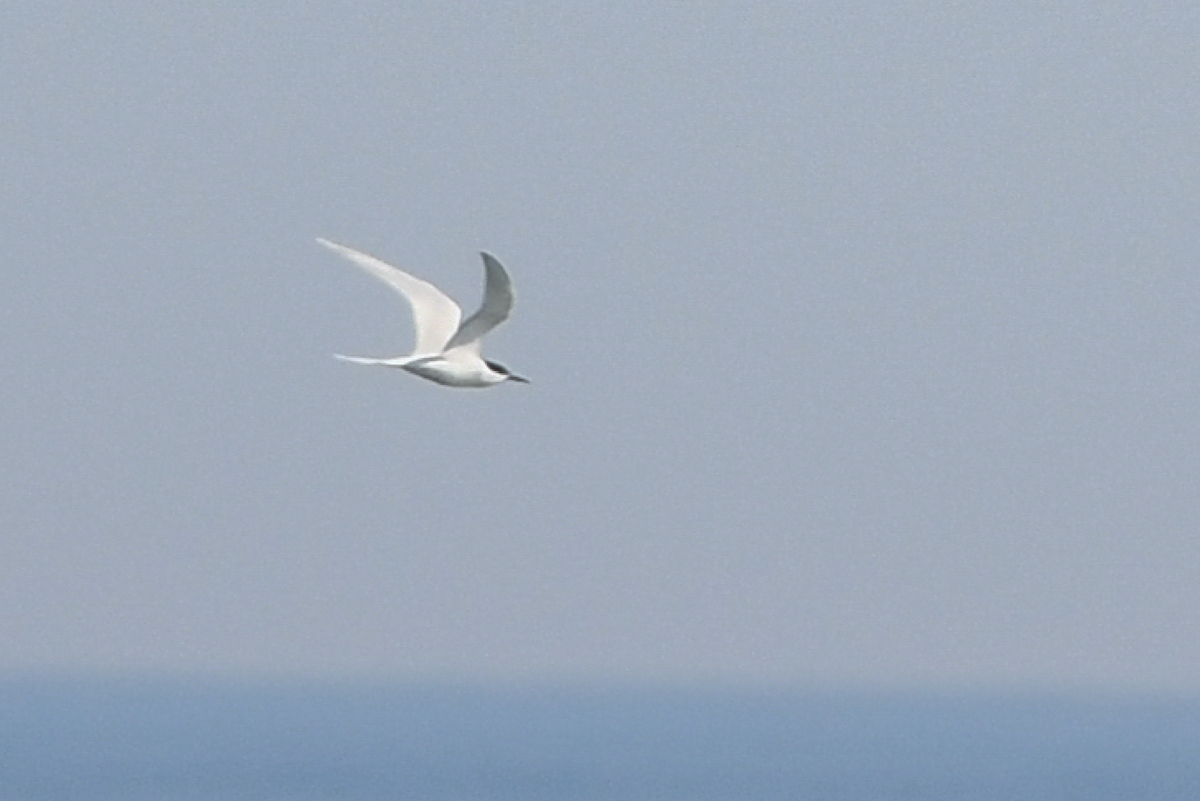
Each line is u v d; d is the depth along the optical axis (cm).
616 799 14300
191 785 15325
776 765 18400
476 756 19700
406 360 2589
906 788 15750
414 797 14388
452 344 2548
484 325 2528
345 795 14562
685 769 17662
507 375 2678
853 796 14825
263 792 14700
